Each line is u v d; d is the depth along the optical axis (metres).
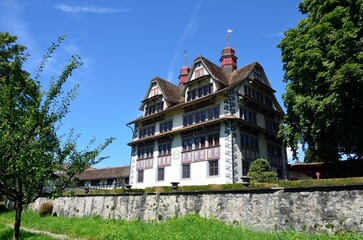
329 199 12.91
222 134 27.27
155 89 37.00
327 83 17.38
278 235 12.10
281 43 22.70
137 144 36.91
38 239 13.55
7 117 9.66
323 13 18.47
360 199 12.05
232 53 37.06
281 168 32.03
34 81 10.12
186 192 18.88
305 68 18.12
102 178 52.28
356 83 15.74
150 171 33.84
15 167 9.07
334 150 20.69
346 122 17.94
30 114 9.65
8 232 14.53
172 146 32.00
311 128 19.61
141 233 13.91
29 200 10.33
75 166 10.63
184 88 32.84
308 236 12.02
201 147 28.91
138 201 21.62
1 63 24.36
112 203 23.72
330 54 16.53
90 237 15.53
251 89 30.89
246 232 13.34
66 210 28.06
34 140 9.93
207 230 13.77
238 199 16.25
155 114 34.69
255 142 29.20
